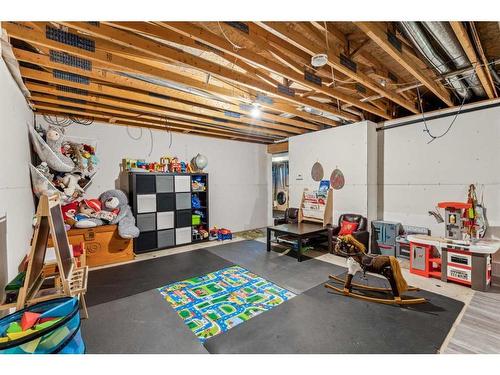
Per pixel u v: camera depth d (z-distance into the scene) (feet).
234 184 22.82
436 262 11.32
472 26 6.80
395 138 15.12
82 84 9.63
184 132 19.15
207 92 10.64
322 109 13.00
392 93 11.03
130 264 13.47
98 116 14.23
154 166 16.89
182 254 15.31
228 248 16.72
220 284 10.75
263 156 25.16
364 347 6.50
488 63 8.45
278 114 15.47
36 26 6.38
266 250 16.19
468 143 12.32
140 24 6.42
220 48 6.95
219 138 21.68
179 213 17.19
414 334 7.02
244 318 8.04
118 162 16.40
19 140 8.93
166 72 9.26
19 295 5.22
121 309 8.66
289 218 19.22
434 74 9.29
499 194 11.43
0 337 4.22
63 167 12.26
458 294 9.50
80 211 13.55
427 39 6.77
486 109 11.73
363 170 15.34
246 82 9.56
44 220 6.29
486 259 9.73
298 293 9.82
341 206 16.56
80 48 7.09
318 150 18.02
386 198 15.62
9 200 7.33
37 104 11.70
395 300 8.79
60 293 5.97
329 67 9.40
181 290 10.19
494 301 8.90
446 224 11.31
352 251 9.78
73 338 4.61
